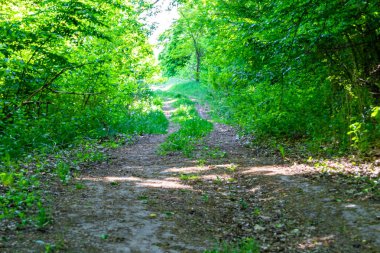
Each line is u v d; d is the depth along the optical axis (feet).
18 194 18.37
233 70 48.37
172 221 16.40
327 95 36.45
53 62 36.68
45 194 19.44
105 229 14.96
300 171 24.75
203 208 18.57
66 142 38.40
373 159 24.99
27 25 34.91
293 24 30.35
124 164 30.86
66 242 13.29
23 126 33.37
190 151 36.94
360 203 17.19
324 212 16.70
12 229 14.16
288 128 40.14
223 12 49.39
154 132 56.34
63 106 43.88
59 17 35.99
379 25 28.45
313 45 30.07
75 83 45.57
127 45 58.34
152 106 83.61
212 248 13.55
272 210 18.03
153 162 32.01
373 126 28.68
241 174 25.82
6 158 25.75
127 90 57.82
